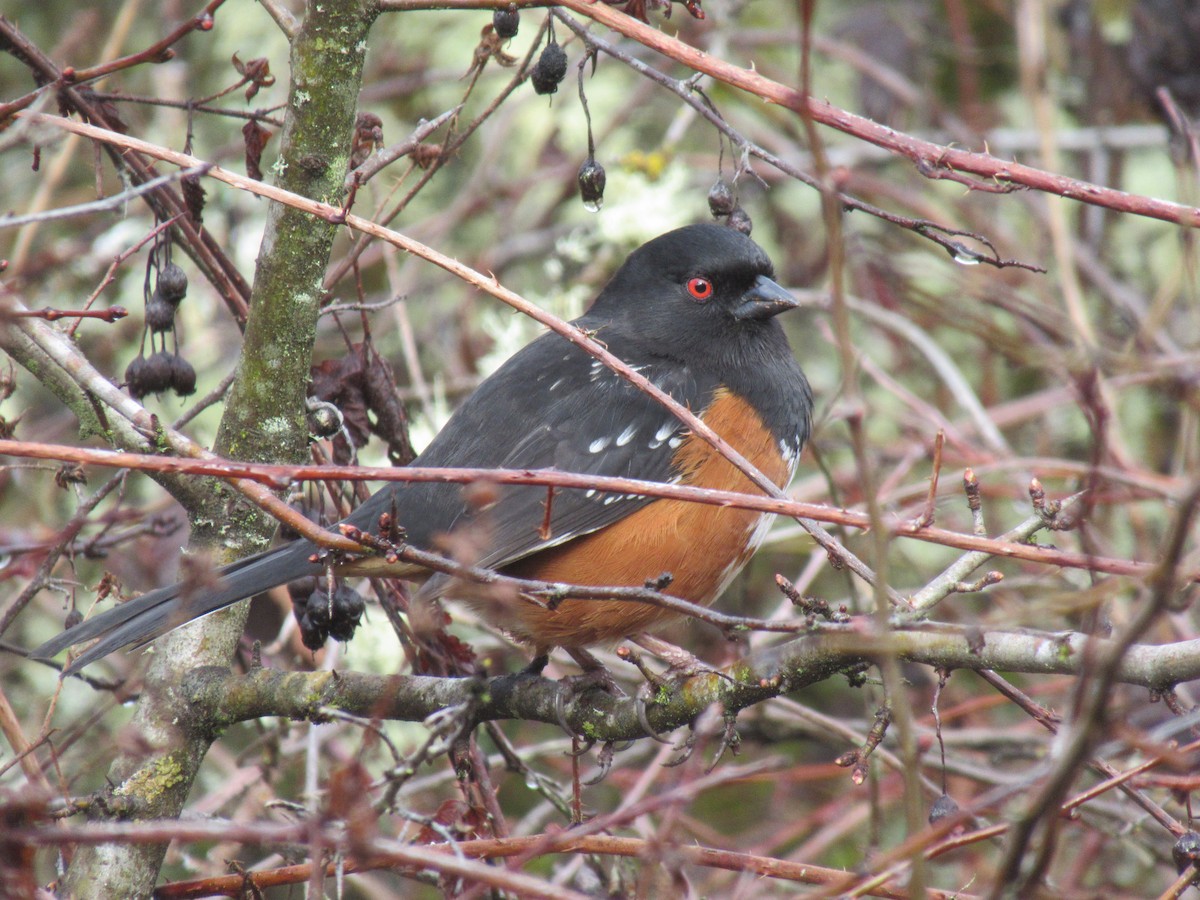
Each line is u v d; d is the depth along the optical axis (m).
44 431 9.83
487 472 4.63
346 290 10.85
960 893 5.78
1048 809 3.90
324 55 5.61
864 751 4.79
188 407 10.13
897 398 10.68
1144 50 9.82
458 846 4.57
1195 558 4.54
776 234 11.27
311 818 4.42
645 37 5.34
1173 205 5.21
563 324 5.06
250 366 5.94
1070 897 6.72
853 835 8.97
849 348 4.00
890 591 4.96
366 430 6.87
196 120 10.79
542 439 6.98
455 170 11.50
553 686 6.24
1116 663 3.59
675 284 7.64
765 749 9.78
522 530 6.64
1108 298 9.95
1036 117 9.21
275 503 4.67
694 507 6.73
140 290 10.27
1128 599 8.42
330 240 5.80
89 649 5.77
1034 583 8.26
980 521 4.63
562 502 6.70
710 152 11.47
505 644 8.55
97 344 9.88
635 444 6.96
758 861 5.26
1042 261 10.53
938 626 4.32
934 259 10.87
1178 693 7.46
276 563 6.02
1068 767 3.76
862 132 5.36
